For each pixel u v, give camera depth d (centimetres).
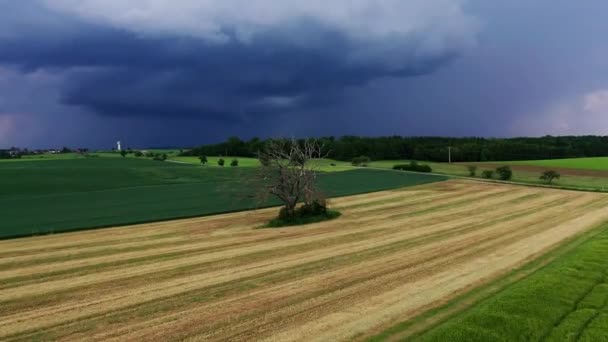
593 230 3259
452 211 4638
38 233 3684
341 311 1631
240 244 3147
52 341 1446
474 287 1881
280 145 4447
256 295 1886
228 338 1416
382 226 3797
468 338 1211
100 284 2139
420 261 2445
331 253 2752
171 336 1449
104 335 1480
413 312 1585
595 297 1505
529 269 2161
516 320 1308
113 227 4031
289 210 4209
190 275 2284
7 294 1994
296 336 1408
